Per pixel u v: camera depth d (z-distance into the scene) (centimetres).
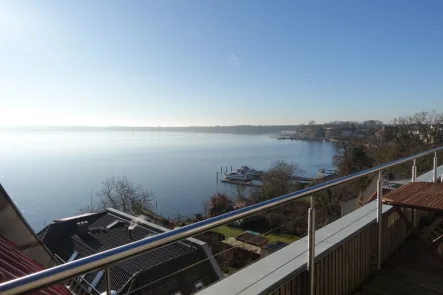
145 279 771
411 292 244
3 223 399
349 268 249
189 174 6762
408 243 334
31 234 435
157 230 1251
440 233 333
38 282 80
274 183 3494
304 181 3859
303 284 197
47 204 4375
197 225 128
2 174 6950
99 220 1455
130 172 6981
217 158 9056
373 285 257
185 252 903
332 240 238
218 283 173
